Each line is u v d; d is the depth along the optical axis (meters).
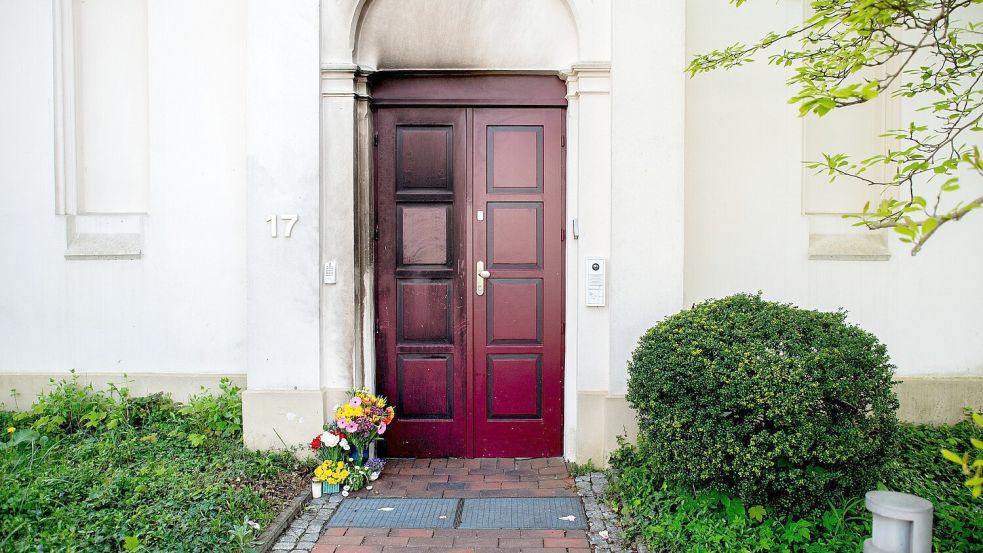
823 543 3.48
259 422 4.92
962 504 4.00
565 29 5.04
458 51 5.08
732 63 4.57
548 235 5.24
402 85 5.20
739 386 3.47
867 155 5.43
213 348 5.38
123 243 5.38
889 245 5.36
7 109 5.40
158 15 5.32
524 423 5.29
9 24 5.39
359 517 4.21
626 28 4.82
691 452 3.62
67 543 3.34
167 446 4.79
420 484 4.77
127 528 3.53
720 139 5.34
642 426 4.01
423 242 5.27
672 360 3.74
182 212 5.36
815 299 5.36
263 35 4.89
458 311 5.27
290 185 4.91
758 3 5.33
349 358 5.00
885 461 3.68
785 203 5.36
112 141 5.48
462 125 5.24
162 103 5.35
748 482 3.51
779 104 5.34
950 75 3.77
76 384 5.31
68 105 5.43
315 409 4.90
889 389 3.67
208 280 5.36
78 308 5.40
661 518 3.82
